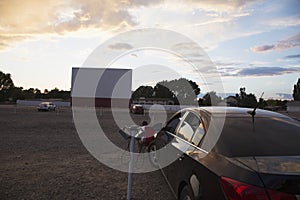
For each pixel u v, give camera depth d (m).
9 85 73.38
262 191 1.68
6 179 4.27
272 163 1.96
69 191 3.80
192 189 2.46
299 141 2.43
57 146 7.30
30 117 18.39
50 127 12.16
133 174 4.71
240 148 2.31
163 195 3.73
